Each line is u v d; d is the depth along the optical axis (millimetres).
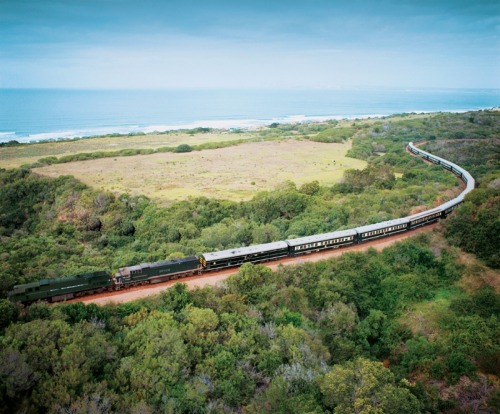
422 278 67375
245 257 64062
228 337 44438
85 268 66562
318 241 70375
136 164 151375
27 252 78562
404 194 104688
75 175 132750
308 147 186875
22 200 116688
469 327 53812
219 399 36188
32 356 35312
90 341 38062
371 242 76938
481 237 73188
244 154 171125
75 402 30906
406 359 50500
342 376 35594
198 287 55188
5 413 30766
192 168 147375
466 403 43156
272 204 100938
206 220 96312
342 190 115375
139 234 95250
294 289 57281
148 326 42781
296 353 41656
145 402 33312
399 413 32562
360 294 61250
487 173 120188
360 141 189750
